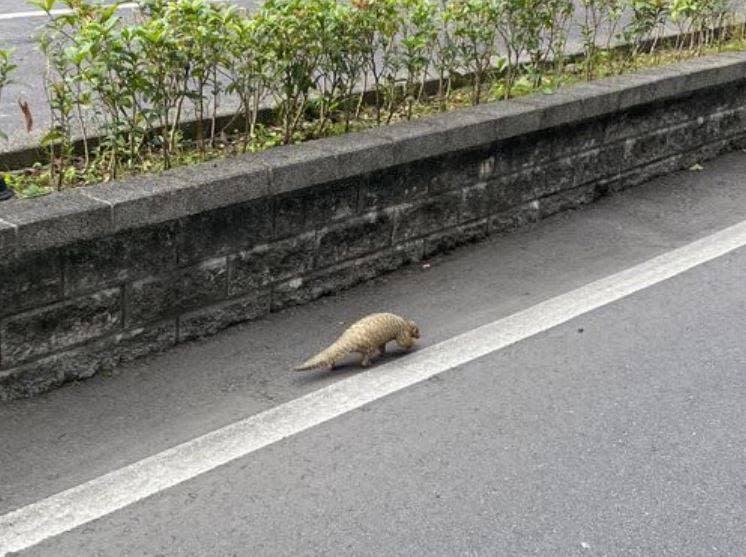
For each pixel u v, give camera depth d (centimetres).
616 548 384
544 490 417
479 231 682
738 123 896
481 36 686
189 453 432
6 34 995
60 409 462
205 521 389
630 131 776
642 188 802
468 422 464
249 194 525
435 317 571
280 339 539
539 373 511
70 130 564
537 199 718
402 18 649
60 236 454
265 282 557
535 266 647
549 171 718
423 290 607
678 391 500
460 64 707
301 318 565
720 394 499
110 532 380
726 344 550
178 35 537
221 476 417
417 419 465
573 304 590
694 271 644
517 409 477
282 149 564
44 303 463
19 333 458
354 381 496
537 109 679
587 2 825
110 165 555
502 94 752
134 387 484
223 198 514
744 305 597
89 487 406
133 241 488
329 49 598
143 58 548
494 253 666
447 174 641
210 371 502
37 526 381
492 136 653
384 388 490
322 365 493
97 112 541
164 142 550
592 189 762
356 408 472
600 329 560
